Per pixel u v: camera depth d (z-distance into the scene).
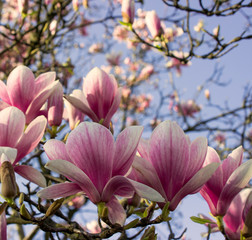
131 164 0.42
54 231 0.51
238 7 1.30
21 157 0.48
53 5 1.66
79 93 0.63
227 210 0.48
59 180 0.90
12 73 0.57
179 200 0.44
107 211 0.41
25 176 0.47
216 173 0.46
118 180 0.41
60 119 0.68
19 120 0.47
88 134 0.41
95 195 0.42
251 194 0.47
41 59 2.09
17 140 0.47
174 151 0.42
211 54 1.28
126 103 2.72
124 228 0.44
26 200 0.54
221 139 2.37
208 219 0.53
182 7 1.31
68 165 0.39
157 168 0.43
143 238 0.46
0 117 0.47
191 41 1.30
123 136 0.42
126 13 1.26
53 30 1.76
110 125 0.62
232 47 1.27
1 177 0.44
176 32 2.29
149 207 0.47
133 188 0.40
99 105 0.61
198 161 0.43
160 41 1.31
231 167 0.47
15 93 0.57
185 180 0.43
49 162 0.39
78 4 1.76
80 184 0.41
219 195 0.47
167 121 0.43
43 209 0.54
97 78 0.61
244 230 0.46
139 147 0.44
